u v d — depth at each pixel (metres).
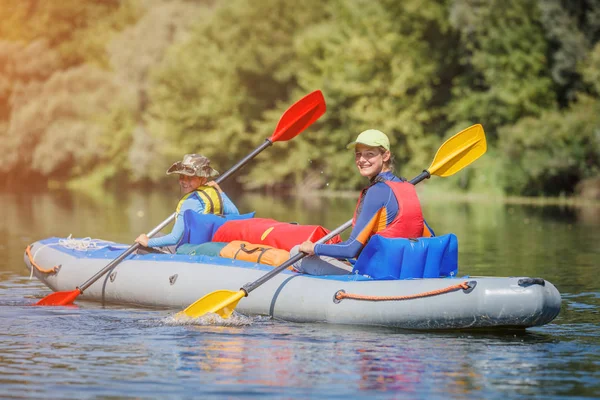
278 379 13.53
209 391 12.83
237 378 13.58
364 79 108.56
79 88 163.38
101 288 22.69
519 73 97.81
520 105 97.81
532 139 88.25
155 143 142.75
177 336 17.08
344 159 110.25
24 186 165.62
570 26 94.75
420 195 100.31
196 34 137.75
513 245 39.25
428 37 110.69
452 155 21.39
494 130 101.56
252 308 19.67
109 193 124.69
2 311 20.66
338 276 19.12
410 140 105.75
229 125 127.56
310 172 119.69
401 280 18.08
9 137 168.62
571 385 13.26
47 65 174.62
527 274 28.20
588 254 34.94
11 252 36.50
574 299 22.59
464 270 29.47
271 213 64.81
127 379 13.52
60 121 161.25
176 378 13.57
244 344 16.22
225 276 20.41
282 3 128.00
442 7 107.12
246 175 124.50
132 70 151.88
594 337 17.02
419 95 106.50
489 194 94.50
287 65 124.50
